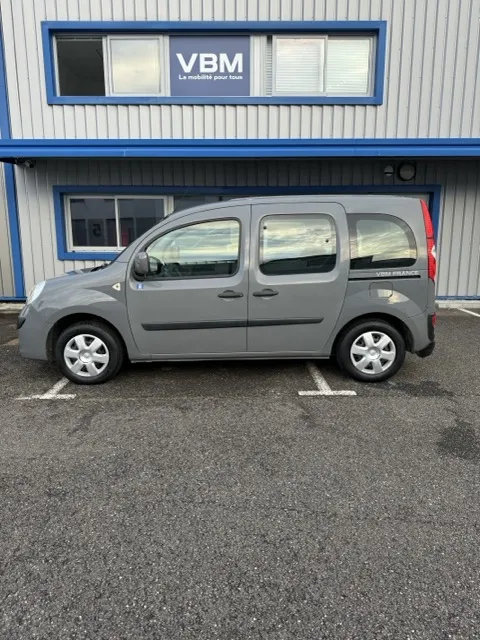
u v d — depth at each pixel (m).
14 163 8.75
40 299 4.81
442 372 5.39
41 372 5.41
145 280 4.70
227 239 4.69
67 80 8.66
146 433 3.86
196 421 4.09
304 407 4.38
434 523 2.71
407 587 2.24
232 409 4.34
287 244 4.70
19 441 3.73
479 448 3.62
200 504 2.89
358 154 7.99
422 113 8.53
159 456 3.48
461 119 8.54
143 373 5.33
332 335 4.84
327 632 2.00
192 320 4.73
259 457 3.47
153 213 9.23
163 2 8.26
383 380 5.00
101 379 4.93
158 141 8.09
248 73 8.55
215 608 2.12
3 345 6.63
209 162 8.94
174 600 2.17
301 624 2.04
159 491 3.03
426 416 4.20
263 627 2.02
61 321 4.92
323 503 2.91
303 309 4.75
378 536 2.60
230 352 4.85
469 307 9.25
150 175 8.95
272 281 4.69
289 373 5.30
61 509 2.84
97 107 8.55
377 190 9.03
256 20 8.28
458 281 9.35
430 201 9.13
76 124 8.60
